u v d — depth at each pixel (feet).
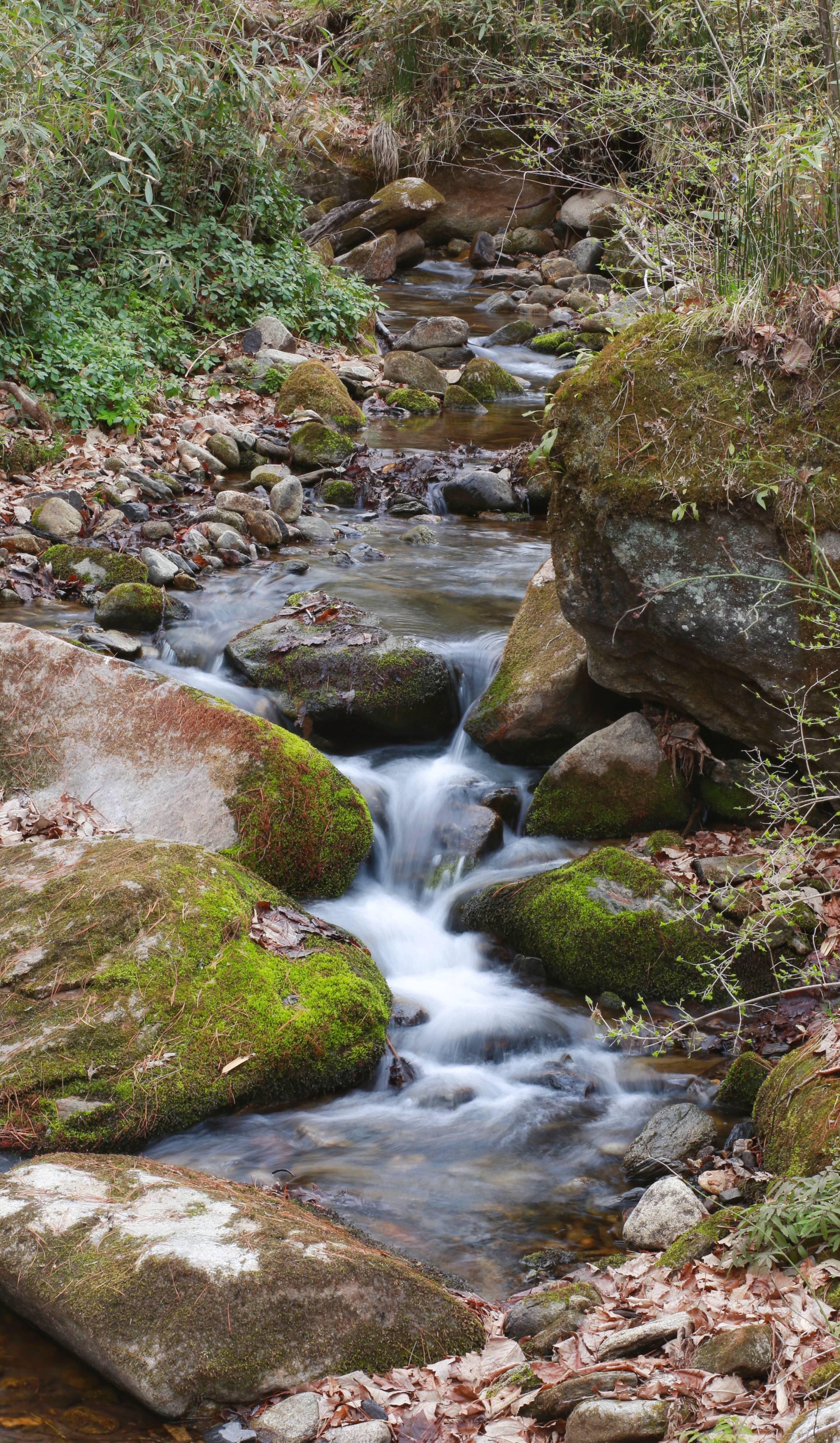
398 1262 10.28
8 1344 9.59
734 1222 10.44
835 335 14.67
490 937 16.48
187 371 36.06
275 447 32.17
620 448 15.89
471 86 53.16
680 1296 9.73
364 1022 13.78
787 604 15.10
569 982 15.47
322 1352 9.27
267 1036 13.03
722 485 15.10
